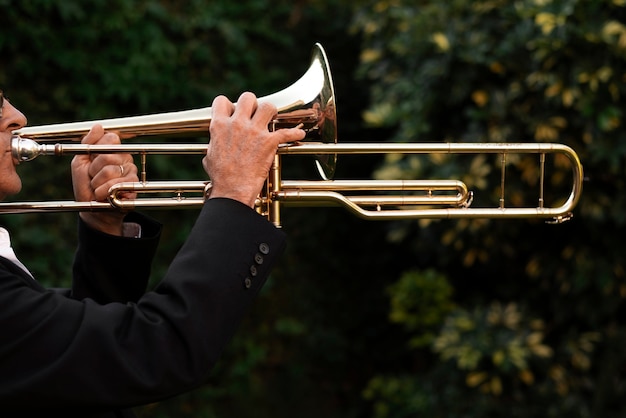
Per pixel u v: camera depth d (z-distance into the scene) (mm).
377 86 3910
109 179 1540
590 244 3400
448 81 3436
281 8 4254
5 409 1176
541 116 3229
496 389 3361
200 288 1226
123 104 3721
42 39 3430
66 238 3572
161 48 3725
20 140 1434
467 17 3398
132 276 1607
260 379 4148
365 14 3955
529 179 3275
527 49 3213
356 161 4488
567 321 3645
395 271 4551
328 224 4469
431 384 3676
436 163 3424
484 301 3910
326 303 4438
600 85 3088
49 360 1172
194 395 3855
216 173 1330
